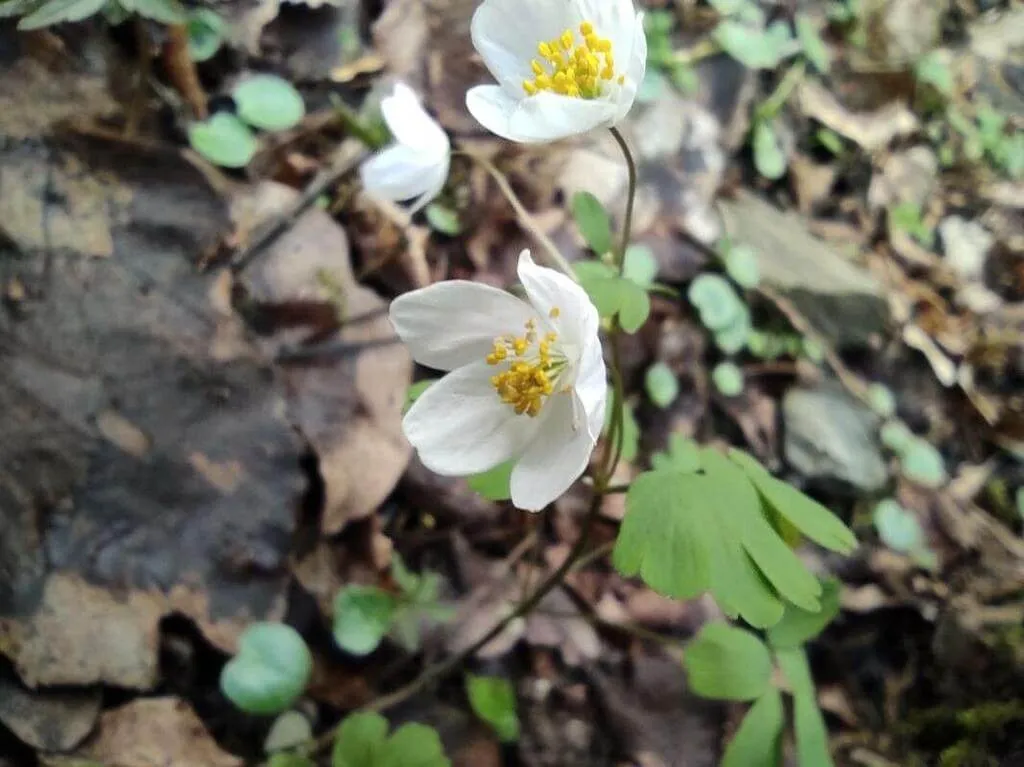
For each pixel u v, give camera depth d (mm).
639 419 132
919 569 134
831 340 147
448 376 73
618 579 118
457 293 69
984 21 210
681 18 166
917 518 139
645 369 134
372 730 86
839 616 128
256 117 118
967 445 152
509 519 116
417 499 113
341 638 97
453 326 71
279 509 99
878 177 176
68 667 87
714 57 163
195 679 95
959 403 154
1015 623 128
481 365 73
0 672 86
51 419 93
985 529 141
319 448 104
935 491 142
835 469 135
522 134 68
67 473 93
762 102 166
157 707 90
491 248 132
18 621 87
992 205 183
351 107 133
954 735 120
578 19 72
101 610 90
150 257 104
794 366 144
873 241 170
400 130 82
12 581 88
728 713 112
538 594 97
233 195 112
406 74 137
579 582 116
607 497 121
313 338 110
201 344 102
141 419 97
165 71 116
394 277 123
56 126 105
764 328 145
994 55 203
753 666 87
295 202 116
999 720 119
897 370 153
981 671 125
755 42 162
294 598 101
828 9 191
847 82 186
